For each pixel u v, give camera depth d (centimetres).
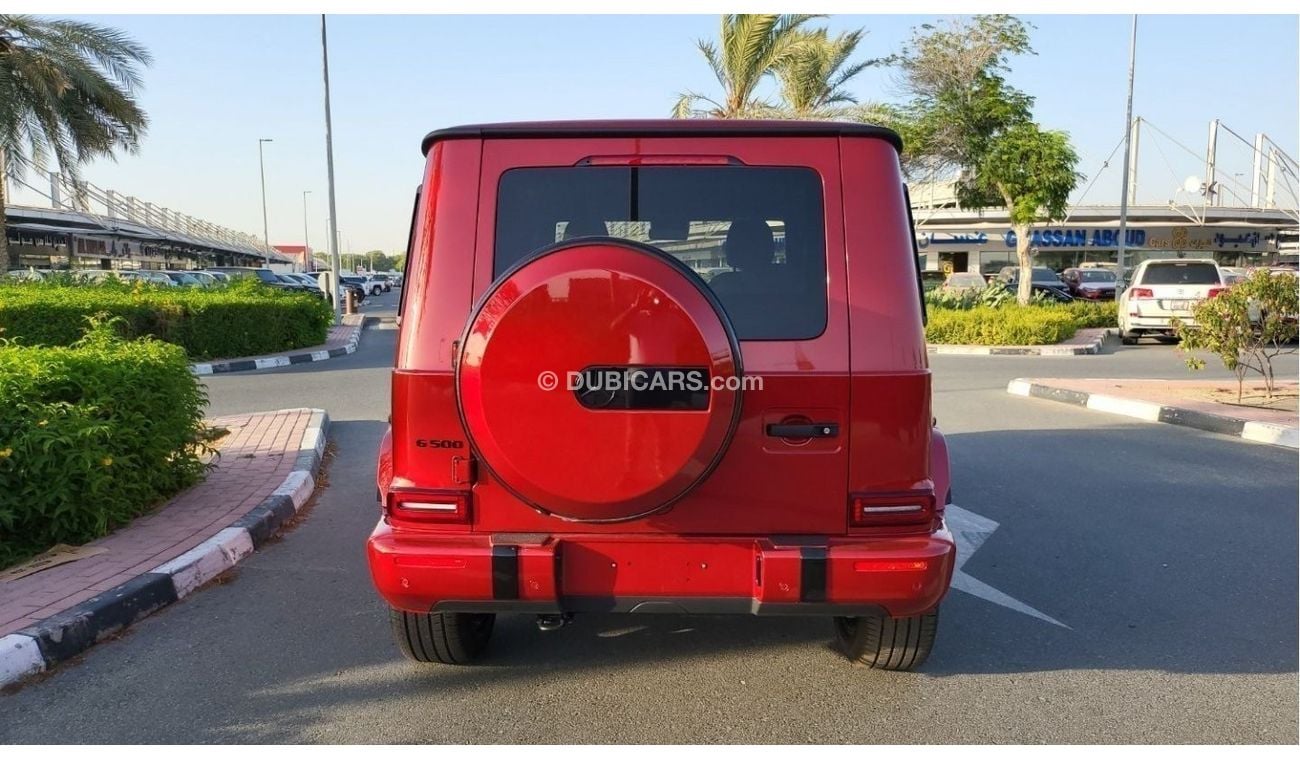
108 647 390
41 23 1864
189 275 3256
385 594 304
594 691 350
